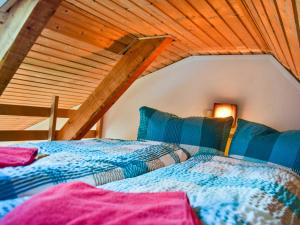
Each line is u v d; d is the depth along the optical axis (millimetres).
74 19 2012
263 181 1260
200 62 2934
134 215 683
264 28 1578
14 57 1787
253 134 1939
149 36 2459
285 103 2463
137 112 3291
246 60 2678
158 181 1206
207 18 1890
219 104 2676
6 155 1333
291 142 1740
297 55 1490
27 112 2525
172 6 1765
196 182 1212
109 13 1976
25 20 1612
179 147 2080
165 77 3146
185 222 661
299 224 973
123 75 2637
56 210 679
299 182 1459
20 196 987
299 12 791
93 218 651
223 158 1862
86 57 2570
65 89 3053
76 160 1396
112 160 1489
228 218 776
